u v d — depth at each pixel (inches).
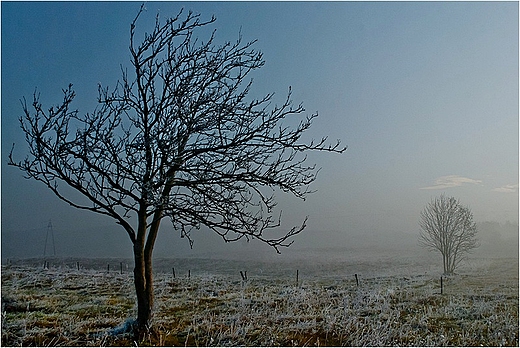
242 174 361.4
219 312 500.4
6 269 1000.2
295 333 422.9
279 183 366.0
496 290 909.8
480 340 451.2
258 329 425.4
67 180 341.1
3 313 436.8
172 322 432.8
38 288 677.3
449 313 589.6
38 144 337.4
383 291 761.6
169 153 346.0
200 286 765.3
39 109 339.0
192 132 358.0
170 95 366.9
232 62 398.3
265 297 604.1
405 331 469.7
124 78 380.5
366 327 462.6
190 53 389.7
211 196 362.6
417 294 788.0
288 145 373.7
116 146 346.0
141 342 349.4
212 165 363.3
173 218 367.2
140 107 370.0
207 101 362.6
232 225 361.1
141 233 376.8
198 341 373.7
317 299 613.0
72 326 396.8
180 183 368.5
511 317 554.9
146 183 333.7
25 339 353.4
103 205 357.4
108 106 364.8
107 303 539.2
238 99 381.7
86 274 937.5
